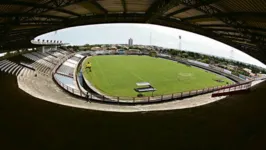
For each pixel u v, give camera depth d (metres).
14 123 9.63
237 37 20.22
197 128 9.74
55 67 36.12
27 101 13.61
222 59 83.19
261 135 7.84
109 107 15.58
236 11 12.18
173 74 44.94
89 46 103.50
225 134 8.74
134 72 45.31
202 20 19.05
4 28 14.62
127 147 7.96
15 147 7.56
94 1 16.09
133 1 16.77
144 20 23.33
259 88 17.88
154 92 29.36
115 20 23.58
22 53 35.84
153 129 9.77
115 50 93.31
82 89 26.08
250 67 68.25
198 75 45.16
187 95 21.73
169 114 12.12
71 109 12.86
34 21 17.42
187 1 12.91
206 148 7.75
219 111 12.13
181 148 7.91
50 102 14.17
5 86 16.64
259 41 15.79
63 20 23.41
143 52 88.56
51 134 8.84
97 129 9.65
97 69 46.59
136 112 12.62
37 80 23.12
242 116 10.80
